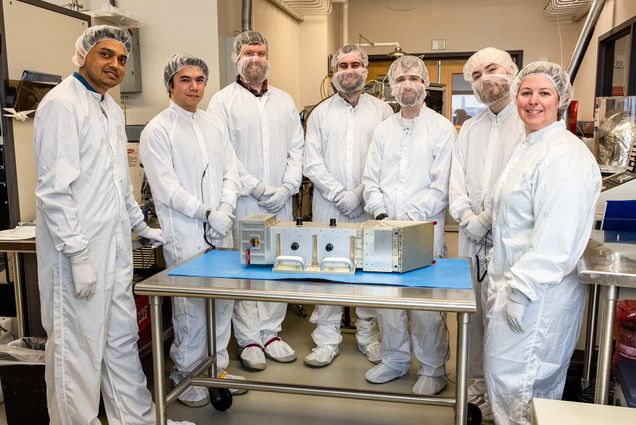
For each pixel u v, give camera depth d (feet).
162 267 9.83
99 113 6.28
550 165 5.36
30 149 8.59
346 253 6.02
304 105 19.84
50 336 6.26
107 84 6.27
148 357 9.52
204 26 11.85
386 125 8.36
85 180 6.04
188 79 7.51
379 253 5.98
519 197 5.66
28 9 8.48
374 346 9.63
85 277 5.88
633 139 8.87
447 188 8.00
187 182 7.68
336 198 8.94
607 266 5.24
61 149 5.76
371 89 14.29
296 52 19.29
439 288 5.49
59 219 5.75
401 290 5.43
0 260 8.57
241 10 13.30
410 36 22.76
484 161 7.39
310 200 13.20
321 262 6.04
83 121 5.96
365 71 8.98
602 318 5.23
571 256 5.30
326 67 19.56
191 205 7.38
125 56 6.39
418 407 8.01
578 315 5.70
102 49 6.13
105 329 6.32
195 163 7.67
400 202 8.09
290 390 6.81
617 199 7.81
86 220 6.03
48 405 6.49
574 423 4.50
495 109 7.38
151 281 5.88
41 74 8.69
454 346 10.16
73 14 9.53
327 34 19.44
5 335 8.46
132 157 10.02
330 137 9.14
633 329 6.22
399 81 7.91
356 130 9.05
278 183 9.29
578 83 21.67
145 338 8.80
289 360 9.50
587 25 14.48
